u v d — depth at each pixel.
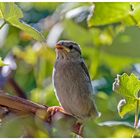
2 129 4.87
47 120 4.90
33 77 5.32
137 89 4.92
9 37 5.33
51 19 5.30
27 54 5.30
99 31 5.29
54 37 5.28
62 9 5.31
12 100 4.89
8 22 4.89
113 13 5.04
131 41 5.23
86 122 4.93
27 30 4.88
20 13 4.89
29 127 4.88
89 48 5.30
